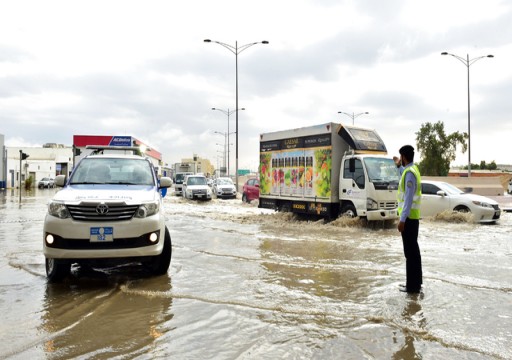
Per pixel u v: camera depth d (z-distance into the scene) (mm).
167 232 6707
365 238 11039
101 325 4426
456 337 4062
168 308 5012
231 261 7883
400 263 7711
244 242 10320
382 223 13609
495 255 8547
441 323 4461
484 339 4023
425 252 8914
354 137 13789
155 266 6688
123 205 5992
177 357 3643
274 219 15969
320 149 14625
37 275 6754
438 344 3926
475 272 6941
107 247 5895
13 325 4414
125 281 6320
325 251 9000
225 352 3748
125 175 7398
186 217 17469
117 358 3619
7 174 50594
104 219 5910
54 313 4812
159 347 3855
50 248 5824
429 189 15875
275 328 4344
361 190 13172
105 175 7324
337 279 6449
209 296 5496
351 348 3834
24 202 25797
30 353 3707
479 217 14391
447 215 14781
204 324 4465
